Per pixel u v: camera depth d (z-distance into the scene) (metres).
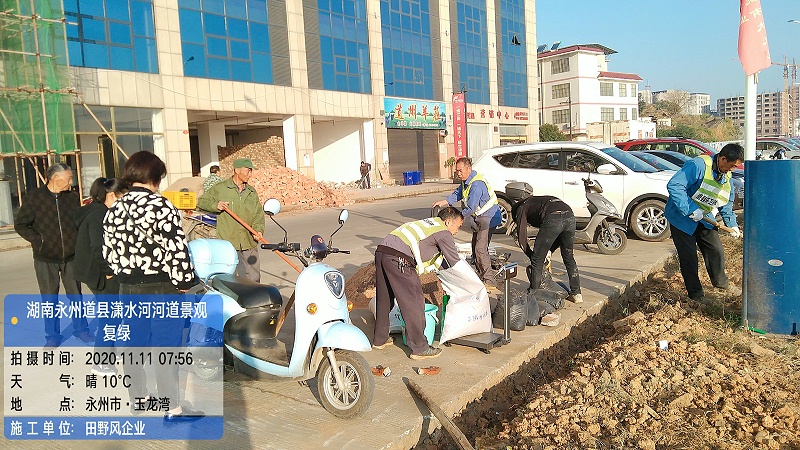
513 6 44.91
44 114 15.79
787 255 5.38
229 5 25.05
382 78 33.66
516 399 4.83
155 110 22.34
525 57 46.44
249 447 3.69
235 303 4.65
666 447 3.60
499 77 43.38
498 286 7.35
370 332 5.93
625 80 62.47
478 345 5.27
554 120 61.28
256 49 26.27
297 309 4.21
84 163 19.84
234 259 5.18
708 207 6.42
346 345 3.87
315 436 3.82
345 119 33.59
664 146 16.92
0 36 15.63
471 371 4.84
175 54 22.78
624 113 63.12
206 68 24.11
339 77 30.97
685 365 4.80
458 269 5.17
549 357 5.67
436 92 37.97
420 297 5.01
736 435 3.71
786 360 4.85
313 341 4.23
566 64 59.50
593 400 4.29
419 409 4.15
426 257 4.99
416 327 5.00
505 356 5.18
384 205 21.92
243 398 4.46
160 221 3.80
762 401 4.18
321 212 20.23
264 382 4.79
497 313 5.87
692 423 3.88
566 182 11.46
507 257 5.92
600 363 5.02
